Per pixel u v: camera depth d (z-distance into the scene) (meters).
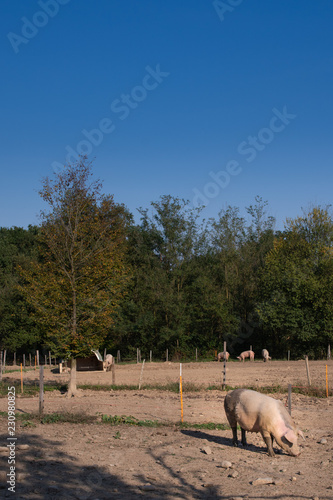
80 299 22.80
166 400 19.72
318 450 11.35
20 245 72.56
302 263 44.88
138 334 51.75
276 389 21.86
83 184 23.83
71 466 9.48
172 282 50.81
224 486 8.53
